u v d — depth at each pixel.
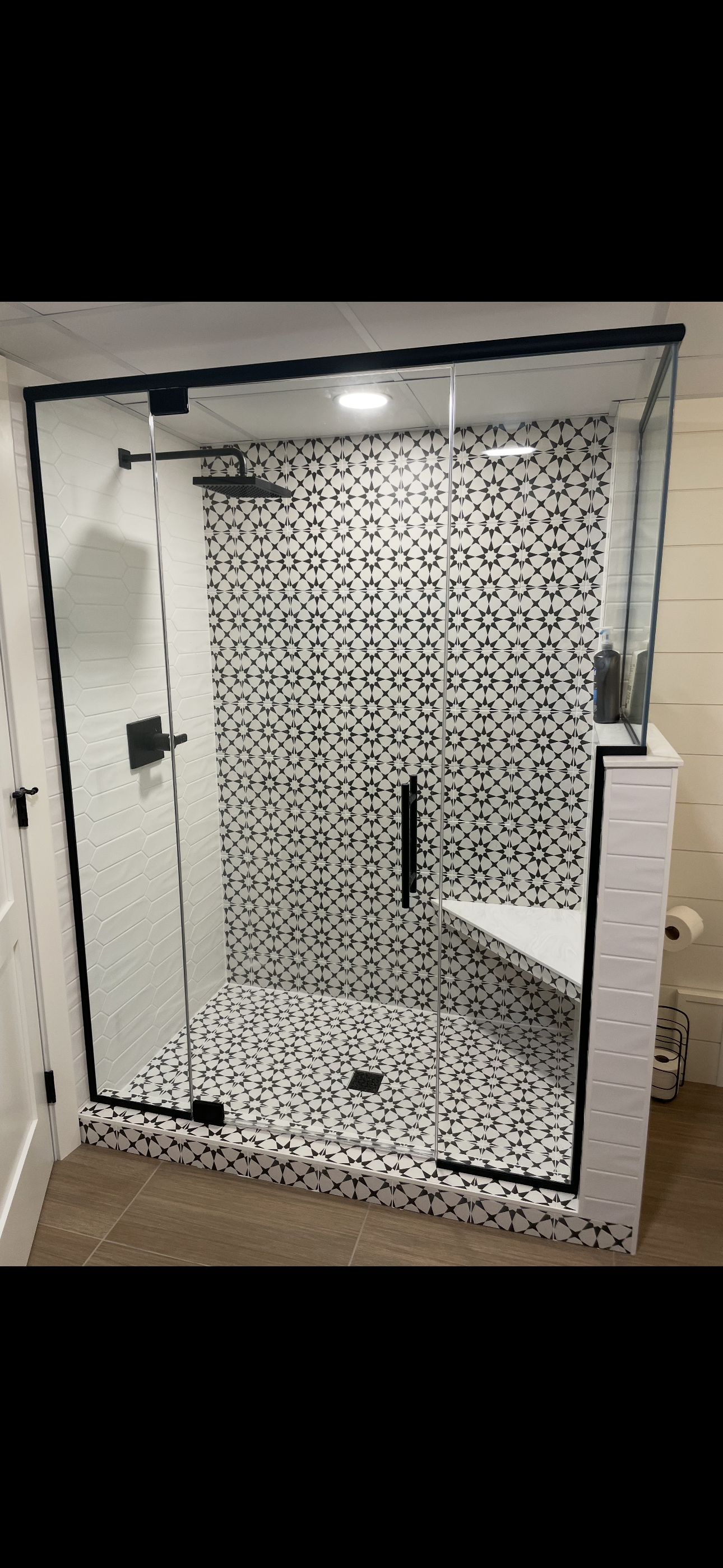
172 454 2.00
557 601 1.83
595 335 1.56
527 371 1.67
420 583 1.94
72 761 2.18
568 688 1.87
